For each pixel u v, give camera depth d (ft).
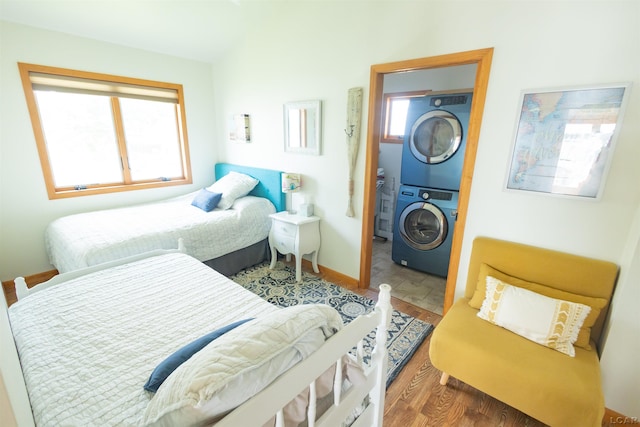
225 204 11.03
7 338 2.99
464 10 6.29
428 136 9.91
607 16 4.89
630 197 5.07
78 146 10.44
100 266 6.38
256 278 10.21
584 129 5.31
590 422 4.14
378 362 4.04
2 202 9.10
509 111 6.05
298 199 10.71
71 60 9.67
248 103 11.77
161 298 5.35
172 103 12.39
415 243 10.66
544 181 5.84
